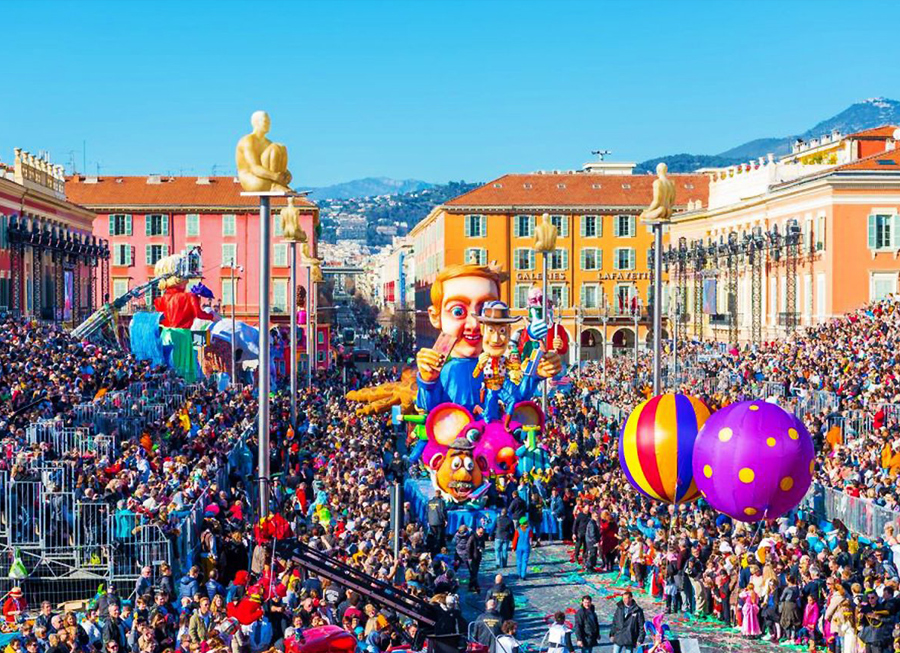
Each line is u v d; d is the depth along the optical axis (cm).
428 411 4522
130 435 4591
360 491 3716
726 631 3098
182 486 3472
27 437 3900
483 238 12794
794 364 6209
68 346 6109
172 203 11962
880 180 8288
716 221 11181
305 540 3005
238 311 11956
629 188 13088
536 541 4156
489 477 4338
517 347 4778
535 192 12950
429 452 4384
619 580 3644
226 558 3077
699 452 2698
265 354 3203
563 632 2659
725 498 2642
